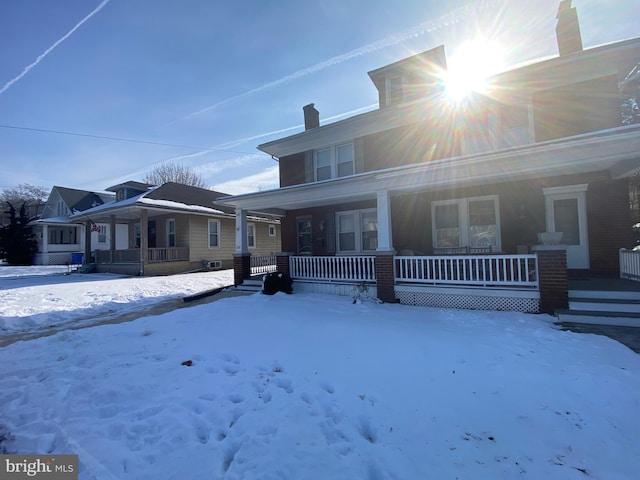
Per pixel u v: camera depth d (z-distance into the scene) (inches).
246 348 175.2
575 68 308.8
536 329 194.7
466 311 253.9
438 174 279.4
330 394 121.6
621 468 79.3
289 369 145.9
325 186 334.6
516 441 90.8
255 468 83.4
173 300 373.4
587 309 221.5
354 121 420.2
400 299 295.0
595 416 101.7
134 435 100.6
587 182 304.3
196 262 702.5
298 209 479.8
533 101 325.4
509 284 253.3
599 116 300.8
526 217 327.6
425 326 211.6
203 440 97.2
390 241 301.6
